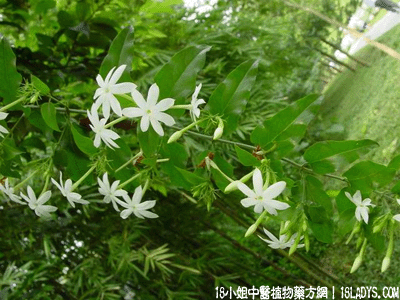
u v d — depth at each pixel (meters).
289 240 0.27
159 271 0.99
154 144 0.26
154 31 0.61
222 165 0.28
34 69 0.52
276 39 1.32
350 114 1.81
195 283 1.04
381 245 0.28
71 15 0.48
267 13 1.50
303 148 1.01
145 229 0.99
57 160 0.31
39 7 0.52
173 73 0.26
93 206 0.82
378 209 0.27
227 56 1.05
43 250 0.87
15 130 0.38
